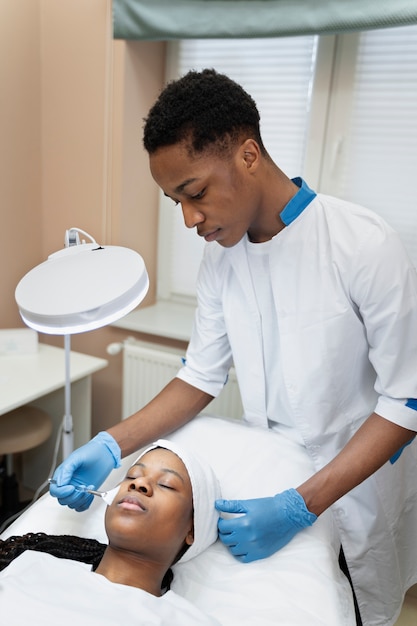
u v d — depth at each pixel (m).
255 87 1.98
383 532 1.22
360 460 1.00
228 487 1.12
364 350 1.11
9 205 2.06
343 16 1.50
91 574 0.90
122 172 2.03
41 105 2.11
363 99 1.80
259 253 1.13
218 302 1.28
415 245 1.82
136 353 2.05
